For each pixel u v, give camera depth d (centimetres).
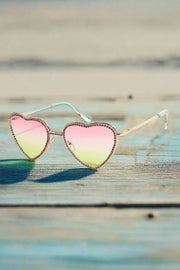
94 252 80
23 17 312
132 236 83
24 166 103
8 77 188
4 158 107
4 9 338
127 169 101
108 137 100
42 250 81
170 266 78
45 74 192
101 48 233
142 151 110
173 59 211
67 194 92
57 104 118
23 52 227
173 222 86
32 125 104
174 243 82
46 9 335
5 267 79
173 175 98
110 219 86
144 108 142
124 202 90
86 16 311
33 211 88
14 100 149
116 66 204
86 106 145
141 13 312
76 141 101
